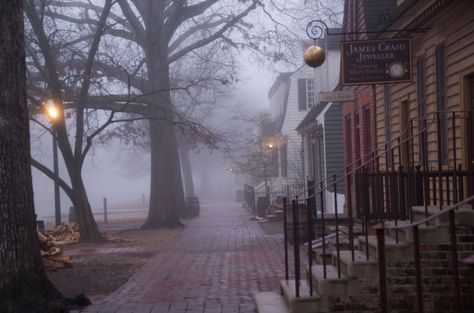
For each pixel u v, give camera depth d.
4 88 8.35
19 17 8.58
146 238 19.97
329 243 10.02
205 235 20.02
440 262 7.11
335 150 23.64
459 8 9.77
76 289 10.40
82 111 19.22
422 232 7.12
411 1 10.09
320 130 25.23
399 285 7.14
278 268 11.95
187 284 10.61
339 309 7.19
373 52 11.25
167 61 24.52
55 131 19.59
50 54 18.27
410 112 12.62
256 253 14.55
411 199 8.12
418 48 12.02
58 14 22.84
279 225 22.91
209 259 13.79
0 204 8.23
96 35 18.42
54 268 12.55
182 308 8.66
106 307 8.82
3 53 8.36
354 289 7.18
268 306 7.96
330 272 7.75
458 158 9.86
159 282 10.91
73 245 18.36
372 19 16.34
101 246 17.80
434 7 10.10
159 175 24.31
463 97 9.73
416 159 12.14
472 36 9.31
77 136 19.33
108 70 21.11
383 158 14.25
